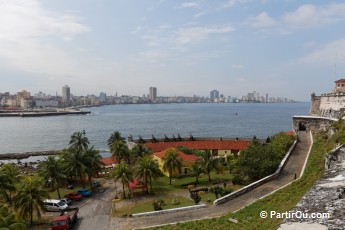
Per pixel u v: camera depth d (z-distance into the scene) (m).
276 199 40.34
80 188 73.44
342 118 71.50
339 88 118.44
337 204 13.34
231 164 79.81
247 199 45.19
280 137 79.62
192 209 46.44
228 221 36.59
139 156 82.25
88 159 71.31
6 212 40.22
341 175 18.42
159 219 44.56
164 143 101.00
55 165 66.50
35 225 50.72
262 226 32.03
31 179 54.38
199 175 76.81
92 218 53.12
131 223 45.53
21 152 151.75
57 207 57.00
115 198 64.75
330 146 56.97
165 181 74.19
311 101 115.00
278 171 54.94
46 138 199.25
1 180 55.22
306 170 49.56
